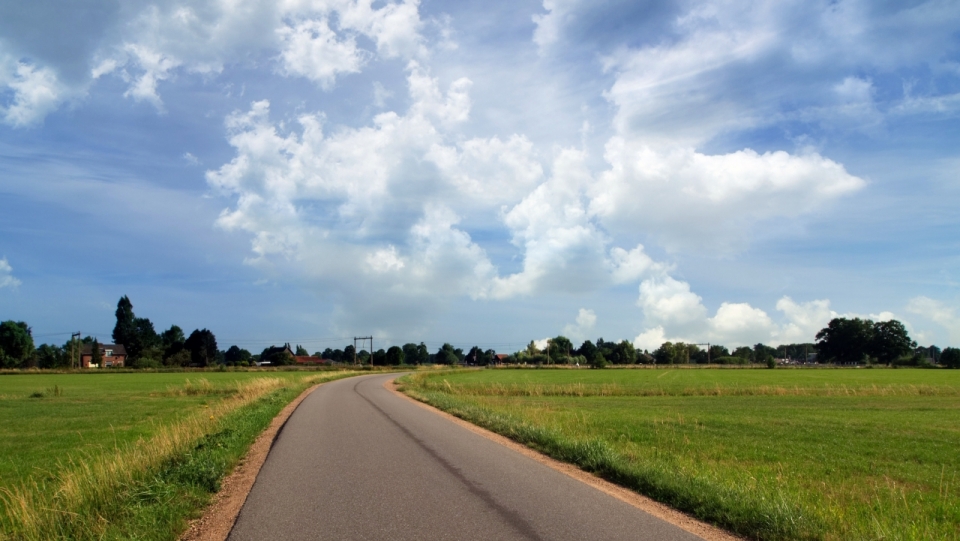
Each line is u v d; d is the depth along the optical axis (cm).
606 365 13188
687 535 643
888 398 4156
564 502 795
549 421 1889
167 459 1072
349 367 12400
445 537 633
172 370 10662
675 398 4109
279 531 669
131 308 15588
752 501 751
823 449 1611
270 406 2448
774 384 6019
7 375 9131
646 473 912
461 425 1844
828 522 692
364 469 1059
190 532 685
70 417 2733
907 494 1035
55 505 748
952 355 13662
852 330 15762
